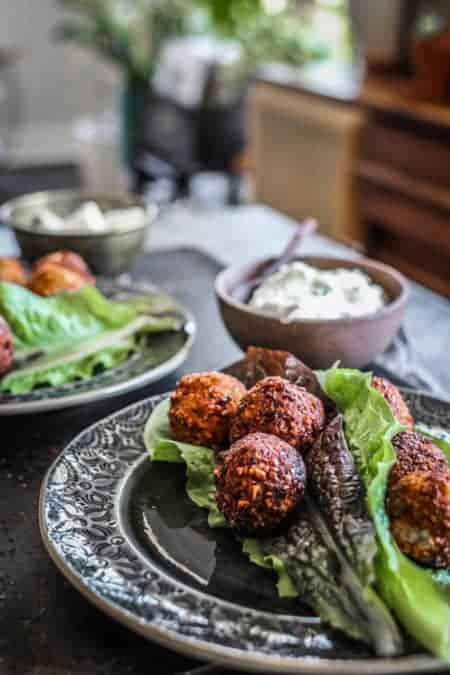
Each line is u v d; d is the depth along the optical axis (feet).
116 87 13.75
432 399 2.54
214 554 1.92
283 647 1.59
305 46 9.07
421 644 1.58
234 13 9.66
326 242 4.62
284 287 2.86
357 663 1.53
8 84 13.66
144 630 1.62
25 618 1.84
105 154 13.32
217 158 9.36
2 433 2.58
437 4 6.91
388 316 2.70
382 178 7.09
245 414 2.07
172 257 4.22
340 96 7.49
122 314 2.99
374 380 2.19
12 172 13.24
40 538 2.10
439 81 6.60
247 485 1.86
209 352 3.15
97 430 2.35
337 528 1.76
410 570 1.65
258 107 8.77
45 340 2.85
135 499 2.11
